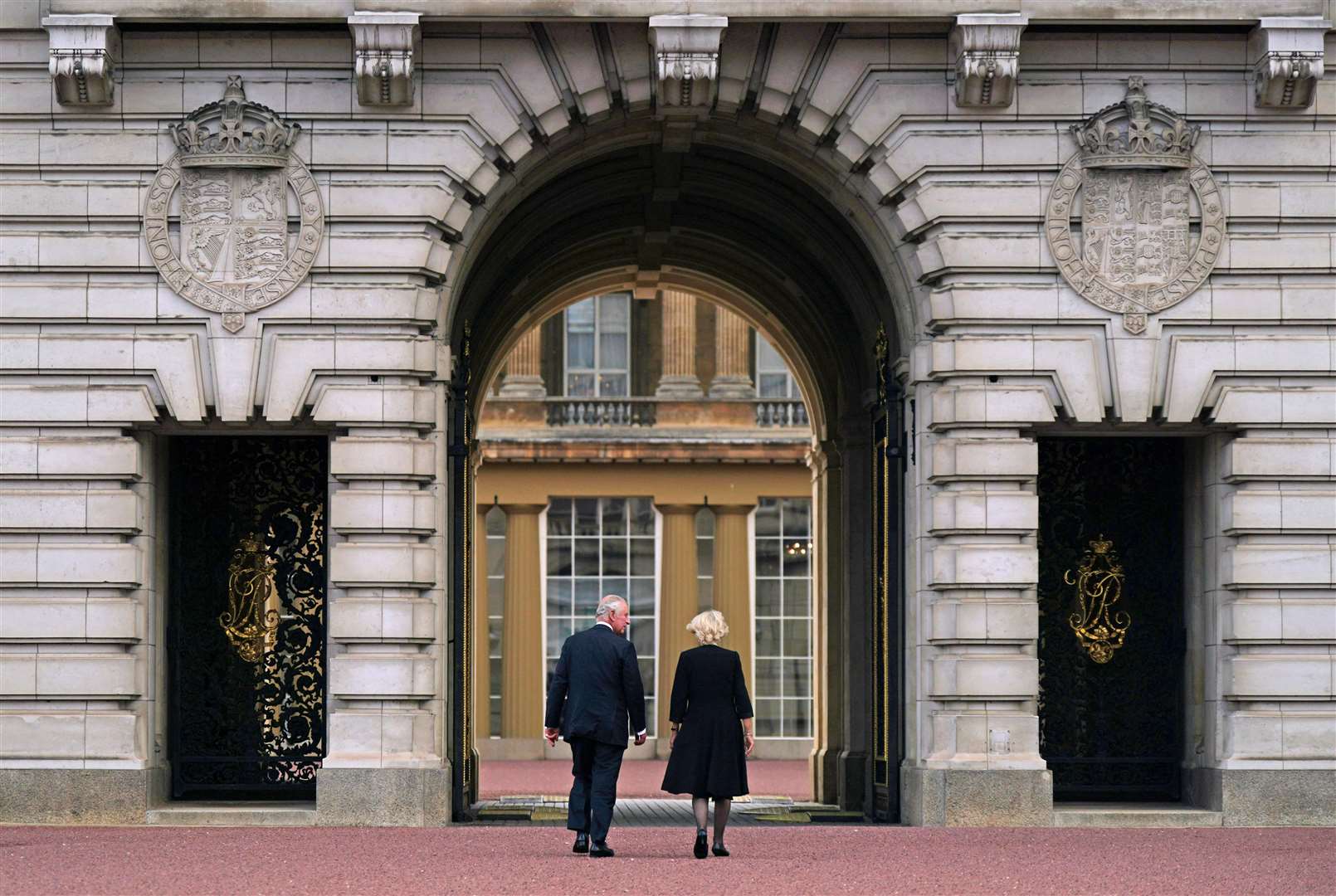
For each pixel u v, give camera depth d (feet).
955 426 73.20
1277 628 73.31
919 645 74.54
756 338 162.71
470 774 89.61
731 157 85.20
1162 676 79.30
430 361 72.79
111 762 71.26
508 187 74.79
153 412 72.13
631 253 102.89
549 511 159.22
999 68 72.23
